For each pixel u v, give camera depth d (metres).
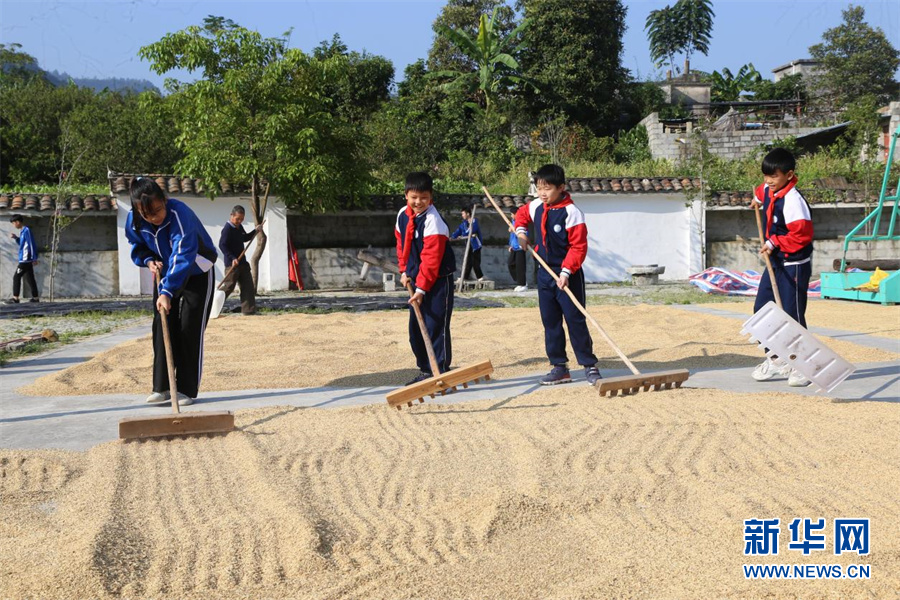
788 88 50.28
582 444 4.76
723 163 29.23
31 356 9.46
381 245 23.77
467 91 41.19
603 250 24.56
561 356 6.84
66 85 43.28
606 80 42.44
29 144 37.16
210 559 3.22
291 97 20.97
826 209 25.33
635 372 6.29
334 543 3.37
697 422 5.20
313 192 20.64
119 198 21.27
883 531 3.38
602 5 41.41
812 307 14.09
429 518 3.65
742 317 12.27
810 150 35.66
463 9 43.09
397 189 25.38
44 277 21.25
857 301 15.29
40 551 3.32
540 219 6.74
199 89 20.38
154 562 3.21
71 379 7.36
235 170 20.31
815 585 2.94
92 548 3.21
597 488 3.96
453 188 28.75
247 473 4.29
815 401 5.84
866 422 5.18
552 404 5.89
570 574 3.12
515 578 3.08
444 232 6.71
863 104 30.81
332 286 23.06
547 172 6.66
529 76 40.75
